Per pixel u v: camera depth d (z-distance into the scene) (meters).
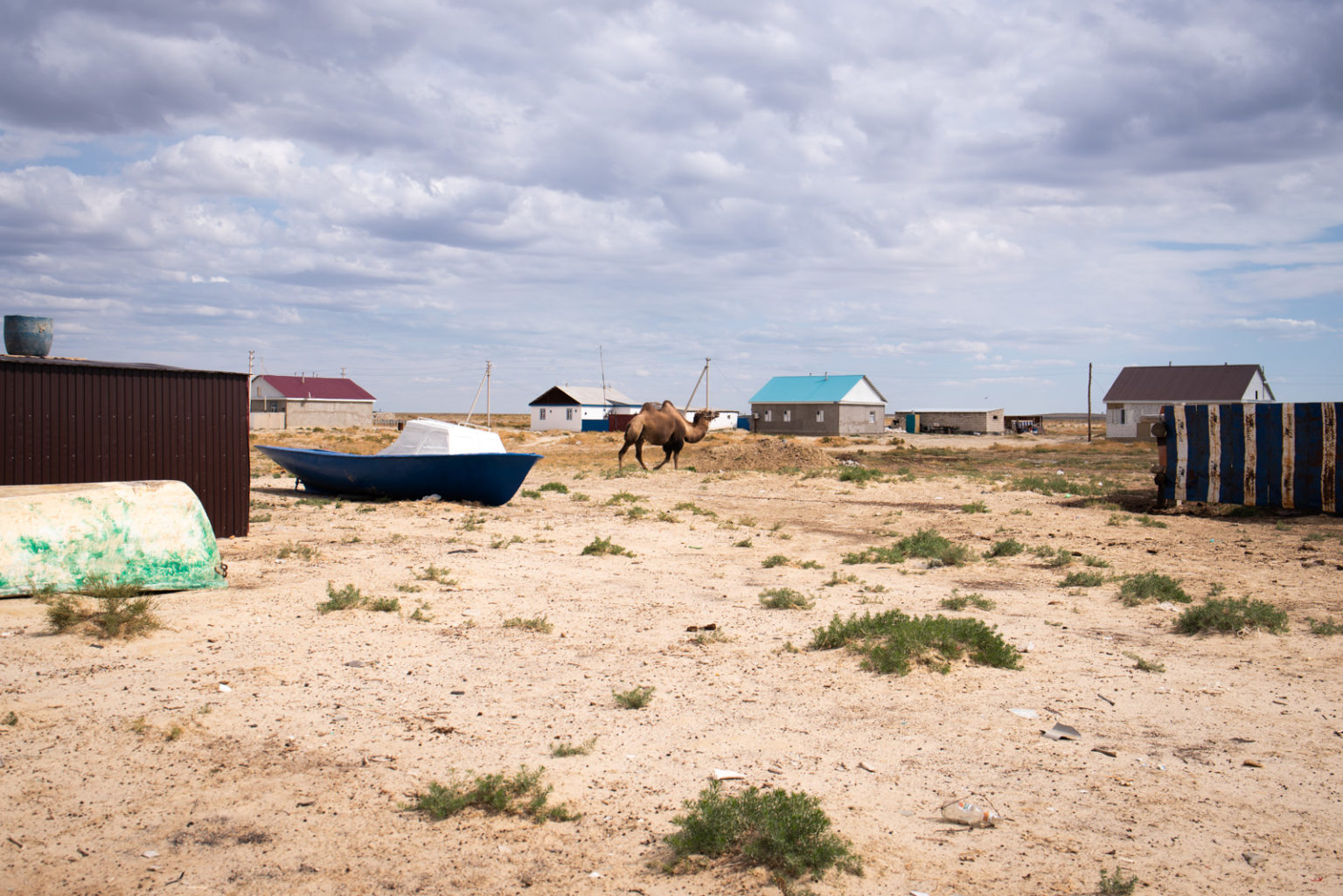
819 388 66.50
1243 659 6.59
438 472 17.25
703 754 4.57
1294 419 15.74
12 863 3.29
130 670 5.67
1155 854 3.53
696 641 6.92
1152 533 13.78
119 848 3.43
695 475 25.67
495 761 4.41
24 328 10.91
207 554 8.50
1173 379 58.78
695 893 3.19
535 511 16.77
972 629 6.72
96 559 7.85
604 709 5.25
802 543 13.05
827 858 3.39
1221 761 4.57
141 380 11.34
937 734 4.92
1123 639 7.21
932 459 39.47
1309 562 10.97
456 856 3.44
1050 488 21.16
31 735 4.53
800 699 5.50
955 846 3.58
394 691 5.47
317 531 12.99
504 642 6.77
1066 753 4.66
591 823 3.74
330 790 4.01
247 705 5.12
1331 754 4.66
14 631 6.45
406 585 8.80
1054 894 3.20
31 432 10.52
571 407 68.94
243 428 12.20
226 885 3.18
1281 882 3.29
